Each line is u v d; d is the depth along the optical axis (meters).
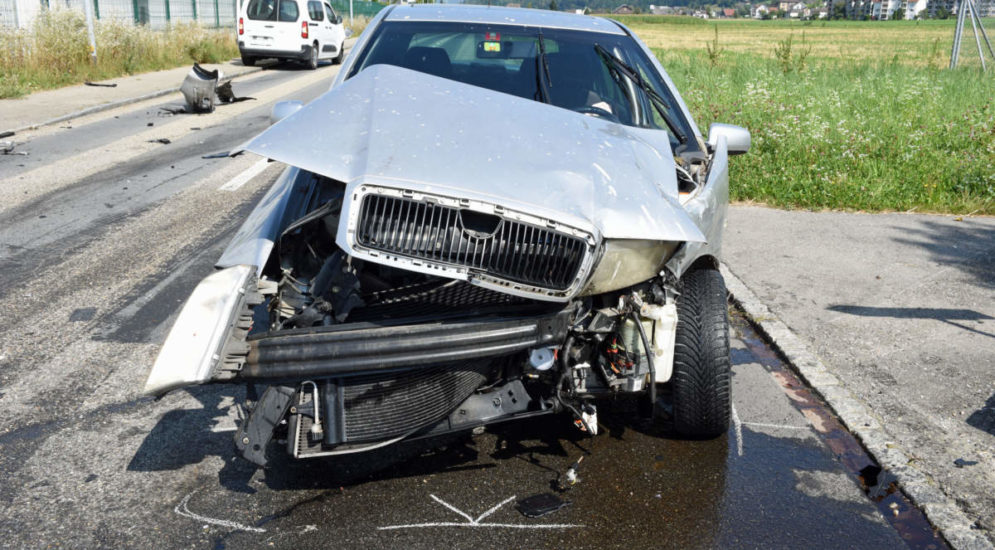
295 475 3.41
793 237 7.51
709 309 3.62
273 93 17.69
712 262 3.94
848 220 8.21
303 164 2.96
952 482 3.56
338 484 3.35
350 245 2.81
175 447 3.61
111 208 7.82
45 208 7.75
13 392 4.06
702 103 12.54
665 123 4.41
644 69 4.81
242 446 2.88
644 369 3.37
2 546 2.86
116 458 3.49
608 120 4.23
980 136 10.91
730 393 3.60
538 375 3.25
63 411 3.89
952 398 4.40
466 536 3.02
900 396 4.41
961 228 7.96
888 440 3.89
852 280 6.33
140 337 4.80
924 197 8.82
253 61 24.53
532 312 3.05
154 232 7.03
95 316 5.10
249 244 3.22
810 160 9.80
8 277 5.76
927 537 3.18
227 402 4.06
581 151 3.26
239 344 2.81
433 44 4.74
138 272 5.95
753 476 3.55
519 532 3.06
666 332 3.38
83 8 20.31
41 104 14.30
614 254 3.02
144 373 4.34
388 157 2.96
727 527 3.16
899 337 5.22
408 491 3.31
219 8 35.97
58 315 5.09
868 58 26.05
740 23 127.25
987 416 4.20
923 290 6.14
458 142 3.12
